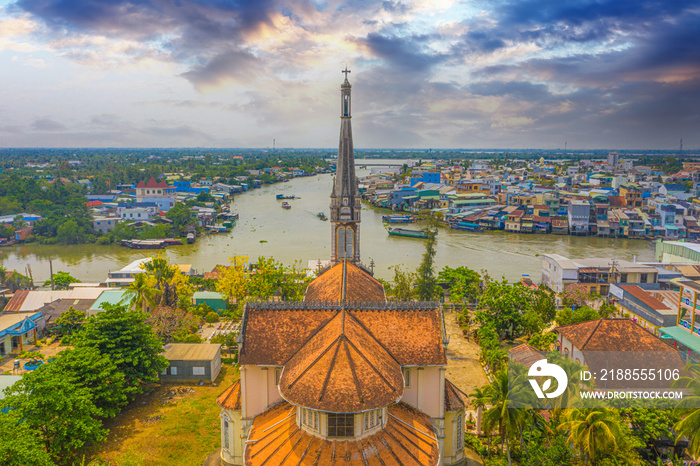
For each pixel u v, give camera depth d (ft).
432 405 195.21
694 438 182.19
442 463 196.13
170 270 437.58
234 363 322.75
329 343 176.45
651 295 387.14
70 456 206.80
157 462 215.72
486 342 314.55
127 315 270.67
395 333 198.18
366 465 153.99
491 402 194.59
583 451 185.98
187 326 357.20
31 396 195.21
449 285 474.49
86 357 237.25
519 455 215.31
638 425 219.20
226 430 209.77
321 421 160.76
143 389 284.00
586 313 338.54
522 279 513.86
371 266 404.77
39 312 368.07
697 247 510.17
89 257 655.35
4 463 158.20
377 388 160.56
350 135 320.29
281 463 157.28
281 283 431.02
